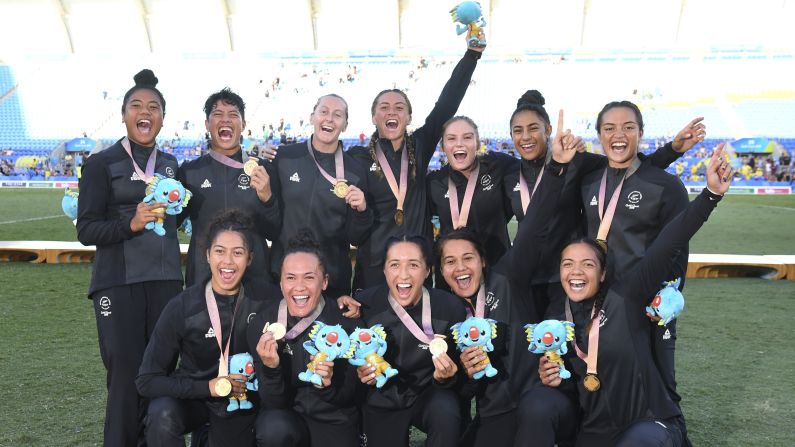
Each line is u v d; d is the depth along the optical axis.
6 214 19.52
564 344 3.38
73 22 44.84
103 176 3.92
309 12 44.81
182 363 3.67
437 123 4.96
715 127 37.66
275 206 4.17
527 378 3.73
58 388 5.07
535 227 3.65
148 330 4.00
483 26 4.94
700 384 5.29
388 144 4.75
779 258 10.30
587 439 3.48
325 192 4.35
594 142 35.75
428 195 4.89
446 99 5.00
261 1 44.56
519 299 3.81
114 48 45.38
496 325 3.63
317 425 3.55
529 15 43.72
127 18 44.94
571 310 3.61
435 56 45.06
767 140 32.62
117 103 41.47
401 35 45.34
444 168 4.88
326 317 3.55
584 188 4.17
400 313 3.61
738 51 42.72
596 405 3.42
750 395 5.03
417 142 4.82
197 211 4.23
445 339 3.60
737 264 10.09
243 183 4.25
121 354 3.83
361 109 41.12
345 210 4.39
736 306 8.05
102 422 4.43
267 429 3.34
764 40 42.72
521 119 4.33
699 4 42.47
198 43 45.69
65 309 7.69
